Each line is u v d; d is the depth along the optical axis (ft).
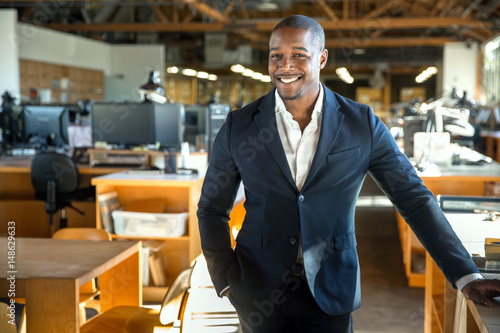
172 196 13.89
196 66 76.95
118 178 13.14
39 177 15.33
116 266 8.21
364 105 5.02
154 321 7.38
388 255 16.14
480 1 50.29
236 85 82.53
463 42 62.69
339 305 4.81
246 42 75.77
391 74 100.89
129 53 55.88
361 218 19.58
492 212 7.23
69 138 22.68
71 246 7.63
